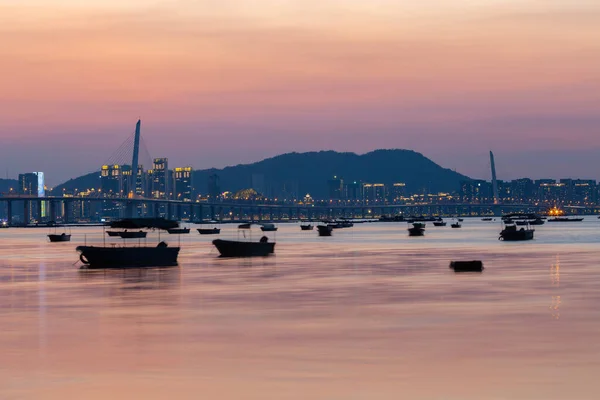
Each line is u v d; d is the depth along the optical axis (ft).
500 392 151.74
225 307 271.69
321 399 147.95
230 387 156.87
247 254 577.84
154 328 226.79
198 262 510.58
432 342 200.85
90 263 471.62
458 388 154.71
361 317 244.22
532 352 187.73
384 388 155.02
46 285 363.15
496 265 465.06
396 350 190.90
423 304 274.77
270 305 276.21
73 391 155.12
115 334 217.15
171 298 300.81
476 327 223.10
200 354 188.55
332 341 203.21
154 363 179.11
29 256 642.63
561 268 437.99
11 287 356.18
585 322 231.30
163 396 151.02
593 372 167.22
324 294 309.42
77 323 238.07
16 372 171.32
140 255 472.85
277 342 202.69
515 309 259.80
